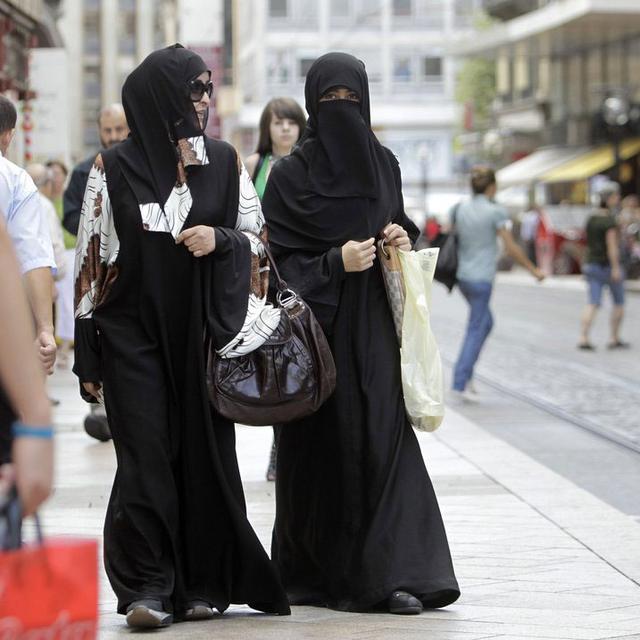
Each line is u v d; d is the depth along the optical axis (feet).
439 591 47.50
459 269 115.24
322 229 49.49
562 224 386.93
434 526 48.55
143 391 45.68
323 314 49.03
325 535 49.67
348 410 49.06
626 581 53.62
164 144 46.06
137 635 44.52
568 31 421.18
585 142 461.37
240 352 46.24
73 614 23.02
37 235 49.49
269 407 46.37
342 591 48.75
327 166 49.49
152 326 46.09
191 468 46.26
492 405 115.75
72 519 64.49
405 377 49.24
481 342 116.47
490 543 60.49
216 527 46.55
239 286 46.57
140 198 45.65
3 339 25.11
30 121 182.09
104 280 46.42
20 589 22.54
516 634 45.32
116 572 45.70
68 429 96.89
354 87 49.34
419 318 49.34
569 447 93.91
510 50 475.31
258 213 47.80
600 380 133.59
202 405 46.03
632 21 397.80
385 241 49.73
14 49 174.29
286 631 45.29
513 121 527.40
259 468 79.15
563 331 193.77
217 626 45.96
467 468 80.69
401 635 44.91
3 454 30.96
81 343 46.85
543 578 53.98
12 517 24.32
